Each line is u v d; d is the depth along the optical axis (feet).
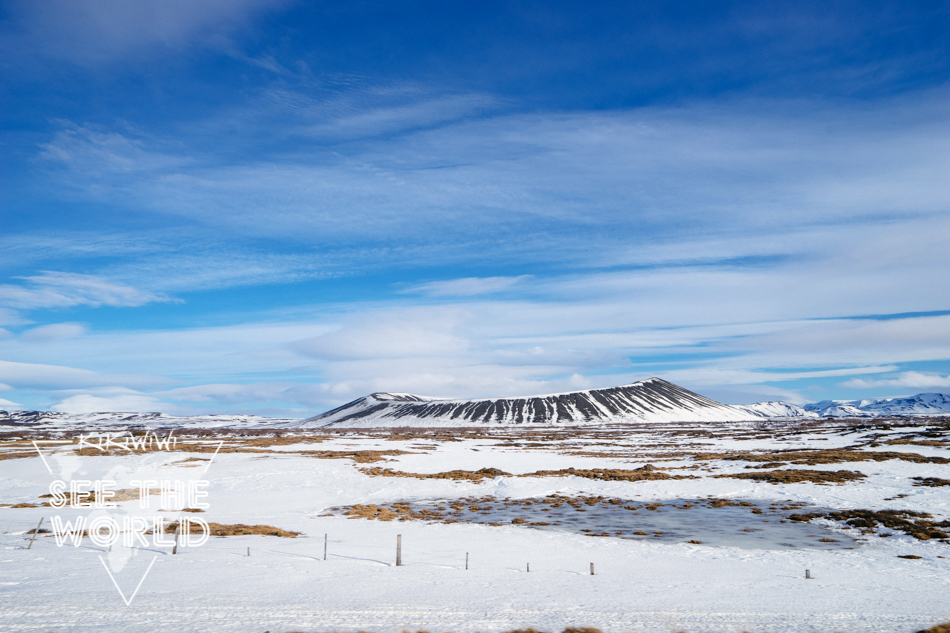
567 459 253.03
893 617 56.75
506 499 157.58
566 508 141.79
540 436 469.57
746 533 109.19
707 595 65.10
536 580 72.23
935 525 110.52
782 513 129.70
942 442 242.17
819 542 100.73
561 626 53.01
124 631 49.16
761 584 70.90
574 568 79.87
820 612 58.34
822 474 174.91
